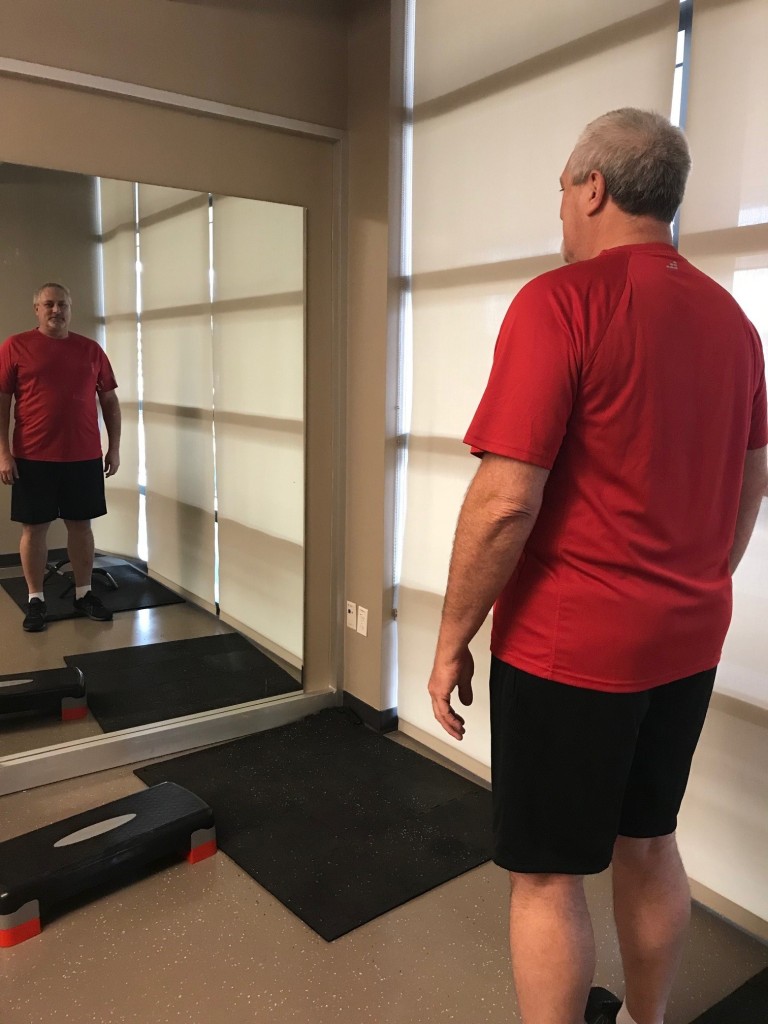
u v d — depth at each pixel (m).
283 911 1.99
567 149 2.10
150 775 2.62
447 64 2.46
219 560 2.93
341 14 2.75
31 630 2.69
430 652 2.78
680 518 1.22
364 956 1.84
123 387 2.67
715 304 1.24
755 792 1.85
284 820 2.37
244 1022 1.64
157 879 2.10
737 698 1.86
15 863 1.93
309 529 3.02
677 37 1.81
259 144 2.69
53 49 2.26
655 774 1.35
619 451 1.17
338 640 3.12
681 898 1.44
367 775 2.65
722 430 1.25
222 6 2.52
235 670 2.99
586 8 2.01
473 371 2.47
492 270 2.37
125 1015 1.66
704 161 1.76
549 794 1.25
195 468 2.83
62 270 2.48
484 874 2.14
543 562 1.24
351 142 2.80
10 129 2.27
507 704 1.28
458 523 1.24
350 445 2.98
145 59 2.40
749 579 1.80
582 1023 1.32
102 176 2.44
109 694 2.81
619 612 1.19
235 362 2.82
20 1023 1.63
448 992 1.73
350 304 2.89
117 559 2.79
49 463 2.61
